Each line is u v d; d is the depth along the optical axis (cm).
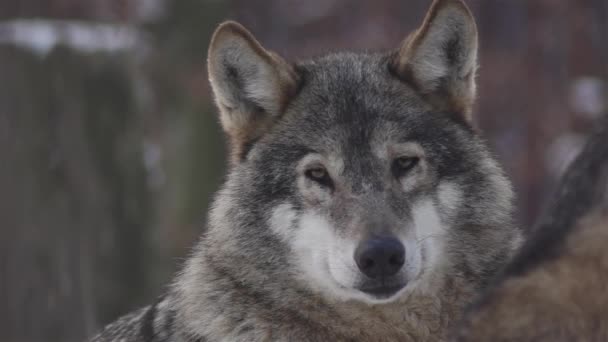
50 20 2431
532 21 3222
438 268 986
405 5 3269
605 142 664
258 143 1037
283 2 3438
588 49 3206
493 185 1011
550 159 3066
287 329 993
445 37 1035
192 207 2756
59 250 2173
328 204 975
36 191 2166
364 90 1018
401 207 960
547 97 3098
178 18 2758
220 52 1057
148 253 2314
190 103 2744
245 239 1005
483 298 706
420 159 983
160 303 1093
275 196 1001
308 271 986
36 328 2153
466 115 1047
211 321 998
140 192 2311
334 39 3281
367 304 977
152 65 2597
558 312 662
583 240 655
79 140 2222
